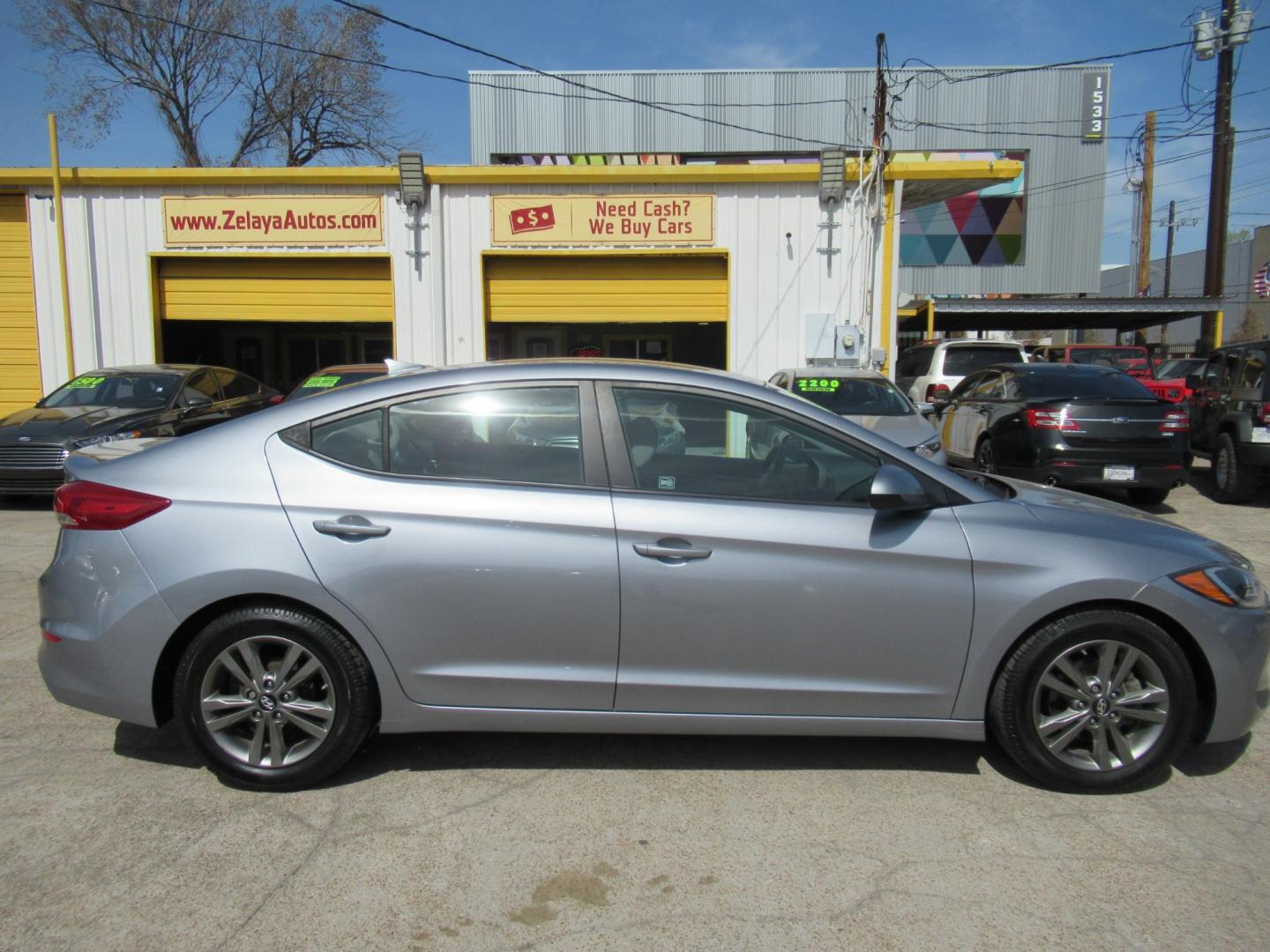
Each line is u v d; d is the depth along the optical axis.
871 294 13.17
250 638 3.38
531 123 28.73
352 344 18.12
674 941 2.61
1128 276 56.00
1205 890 2.86
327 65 27.25
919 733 3.46
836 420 3.53
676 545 3.33
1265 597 3.55
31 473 9.30
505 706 3.43
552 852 3.07
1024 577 3.33
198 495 3.41
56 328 13.62
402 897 2.82
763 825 3.25
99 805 3.37
